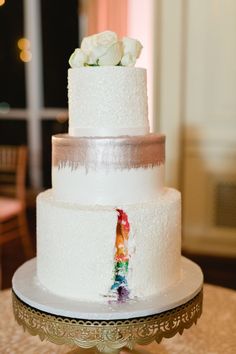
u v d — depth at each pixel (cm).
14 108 522
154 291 101
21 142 523
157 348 116
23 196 345
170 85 317
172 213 102
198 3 309
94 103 101
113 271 96
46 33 498
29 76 507
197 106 319
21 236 381
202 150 323
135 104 103
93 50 99
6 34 507
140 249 97
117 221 94
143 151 101
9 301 141
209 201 330
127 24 356
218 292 148
